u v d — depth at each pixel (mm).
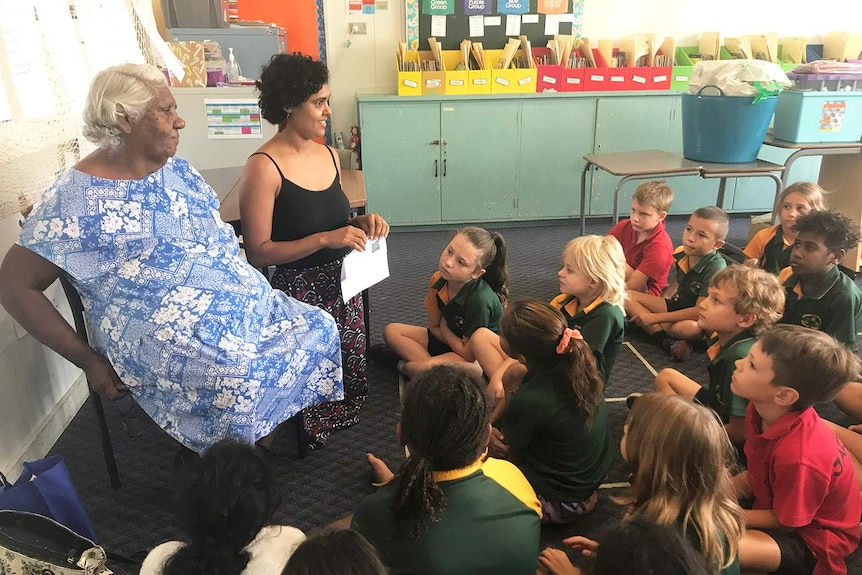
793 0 4668
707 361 2635
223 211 2096
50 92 2016
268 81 1761
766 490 1512
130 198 1503
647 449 1254
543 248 4152
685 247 2777
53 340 1471
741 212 4762
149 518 1763
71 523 1409
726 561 1201
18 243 1431
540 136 4387
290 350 1646
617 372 2555
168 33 3631
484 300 2248
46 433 2070
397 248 4238
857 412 1994
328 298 2021
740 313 1966
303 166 1864
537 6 4520
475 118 4301
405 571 1119
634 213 3023
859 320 2852
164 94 1486
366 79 4605
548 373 1631
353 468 1971
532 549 1192
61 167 2062
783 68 4449
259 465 1078
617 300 2035
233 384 1505
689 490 1212
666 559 849
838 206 3578
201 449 1560
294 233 1892
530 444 1688
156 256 1522
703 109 3393
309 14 4426
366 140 4285
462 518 1125
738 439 1872
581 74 4297
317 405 2049
